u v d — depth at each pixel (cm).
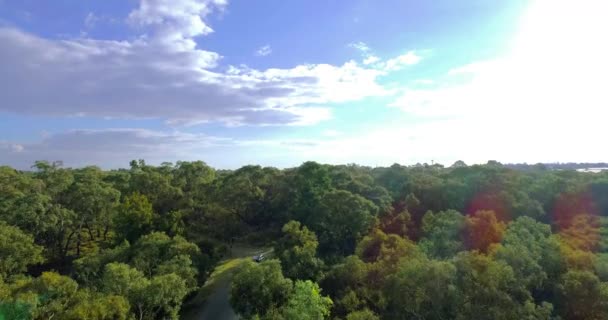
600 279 4084
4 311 2998
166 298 3903
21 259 5388
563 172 8488
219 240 7538
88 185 7694
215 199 8138
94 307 3192
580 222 5978
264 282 4216
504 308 3434
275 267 4322
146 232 6412
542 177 7888
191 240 6322
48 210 6862
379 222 6328
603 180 7075
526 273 3941
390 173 9462
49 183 8269
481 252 4609
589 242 5103
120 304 3353
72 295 3428
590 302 3691
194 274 4900
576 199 6800
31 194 7075
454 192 7150
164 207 7944
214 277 6106
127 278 3825
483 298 3528
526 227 5262
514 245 4362
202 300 5325
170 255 5106
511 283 3691
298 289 3841
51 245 7344
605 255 4641
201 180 8988
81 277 4612
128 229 6438
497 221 5756
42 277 3491
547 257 4288
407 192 7844
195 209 8069
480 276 3672
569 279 3891
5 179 8138
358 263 4475
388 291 3919
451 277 3644
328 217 6328
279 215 8112
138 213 6444
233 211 8069
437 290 3609
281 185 8469
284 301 4138
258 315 3891
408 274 3747
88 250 7600
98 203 7488
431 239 5228
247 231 8125
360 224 6100
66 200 7675
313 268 4806
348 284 4397
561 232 5634
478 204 6894
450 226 5297
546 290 4059
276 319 3634
